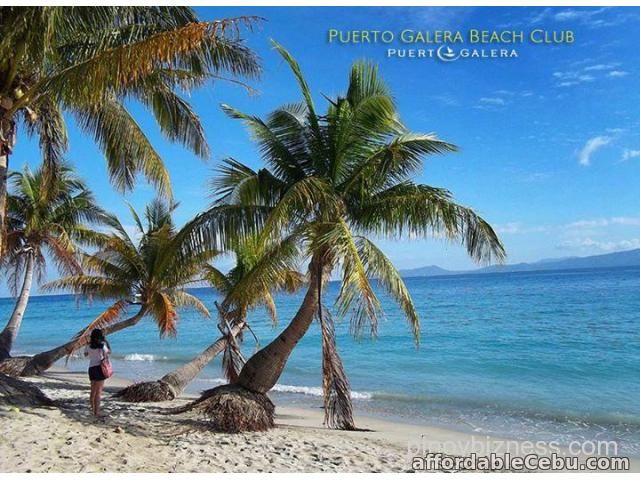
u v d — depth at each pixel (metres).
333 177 11.00
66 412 9.48
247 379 10.93
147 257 17.19
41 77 9.58
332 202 10.11
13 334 19.05
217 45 8.66
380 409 14.54
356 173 10.75
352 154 10.88
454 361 23.44
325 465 7.90
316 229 10.27
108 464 6.70
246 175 10.94
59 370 23.41
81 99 8.26
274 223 9.09
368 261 9.54
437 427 12.23
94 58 7.81
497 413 13.91
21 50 8.62
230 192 10.62
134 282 17.56
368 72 10.96
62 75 8.16
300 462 7.95
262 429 10.12
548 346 26.39
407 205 10.35
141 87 9.91
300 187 9.45
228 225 10.62
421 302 56.59
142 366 24.64
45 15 7.93
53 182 15.39
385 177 10.95
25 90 9.54
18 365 17.56
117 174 11.84
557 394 16.50
